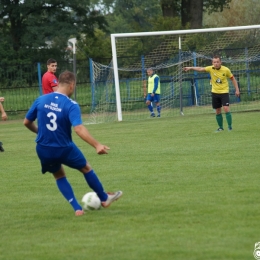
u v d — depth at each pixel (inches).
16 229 598.2
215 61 1433.3
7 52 3725.4
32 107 640.4
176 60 2410.2
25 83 2691.9
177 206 655.1
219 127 1481.3
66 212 666.2
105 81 2482.8
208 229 549.0
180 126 1691.7
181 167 938.7
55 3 3865.7
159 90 2176.4
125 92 2421.3
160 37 2620.6
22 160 1138.7
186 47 2469.2
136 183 818.8
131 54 2618.1
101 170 953.5
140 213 634.2
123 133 1587.1
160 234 542.6
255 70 2433.6
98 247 513.7
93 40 4160.9
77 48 3875.5
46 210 681.6
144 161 1029.8
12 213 673.0
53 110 620.7
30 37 3799.2
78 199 737.0
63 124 620.4
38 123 629.3
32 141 1518.2
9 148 1363.2
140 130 1648.6
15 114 2615.7
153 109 2402.8
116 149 1226.0
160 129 1640.0
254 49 2422.5
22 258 495.8
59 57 3850.9
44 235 568.1
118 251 497.7
